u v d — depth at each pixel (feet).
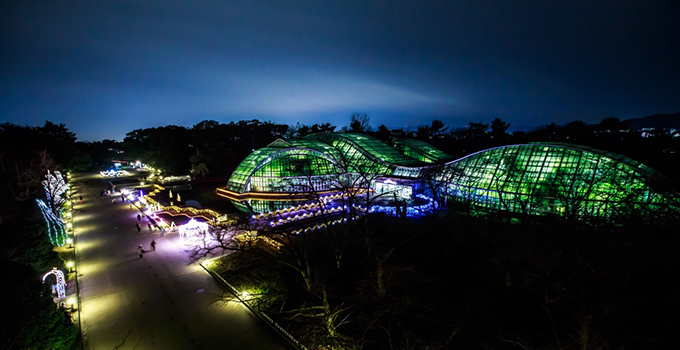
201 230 161.99
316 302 103.96
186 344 88.43
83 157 465.88
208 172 383.04
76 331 90.38
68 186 310.45
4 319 67.87
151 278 124.26
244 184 234.38
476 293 96.84
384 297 97.66
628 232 87.35
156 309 104.17
